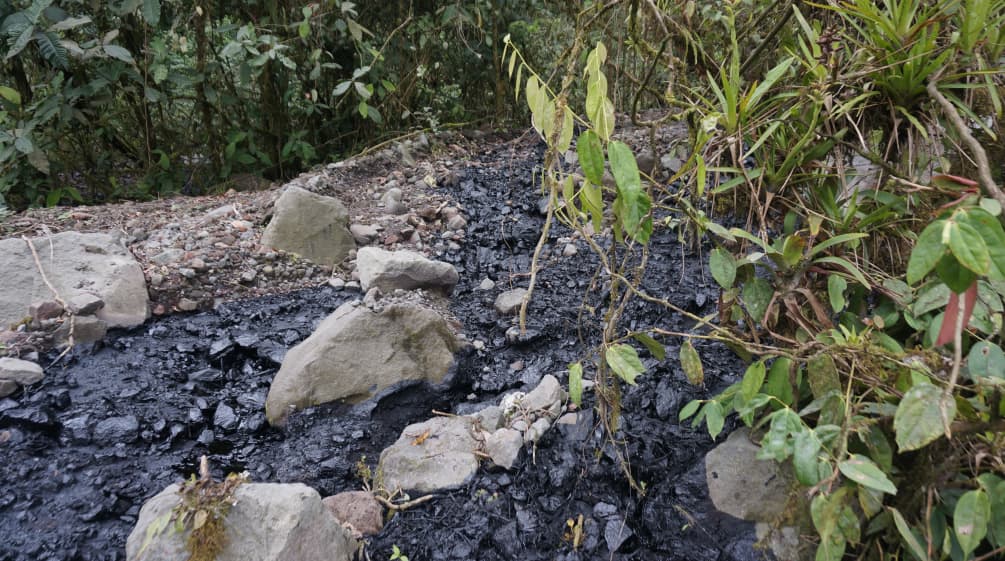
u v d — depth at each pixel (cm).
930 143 182
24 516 197
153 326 293
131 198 480
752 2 249
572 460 209
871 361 150
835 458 136
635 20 207
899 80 179
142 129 495
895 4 177
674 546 181
